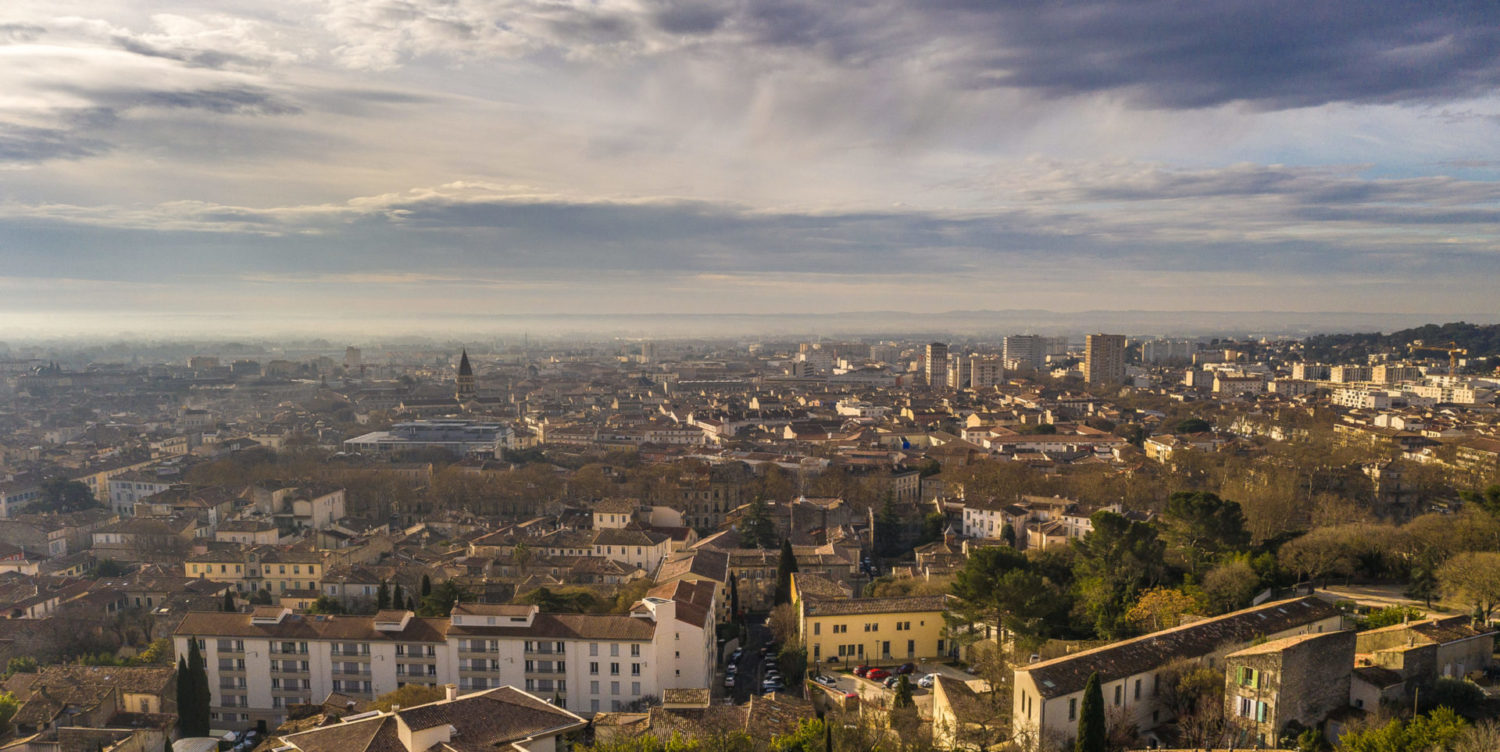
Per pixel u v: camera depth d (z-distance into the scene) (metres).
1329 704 133.38
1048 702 130.25
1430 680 137.75
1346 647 135.25
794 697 179.62
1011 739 135.75
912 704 168.12
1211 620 159.50
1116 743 132.88
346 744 133.12
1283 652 127.19
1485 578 180.88
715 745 143.38
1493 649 151.25
